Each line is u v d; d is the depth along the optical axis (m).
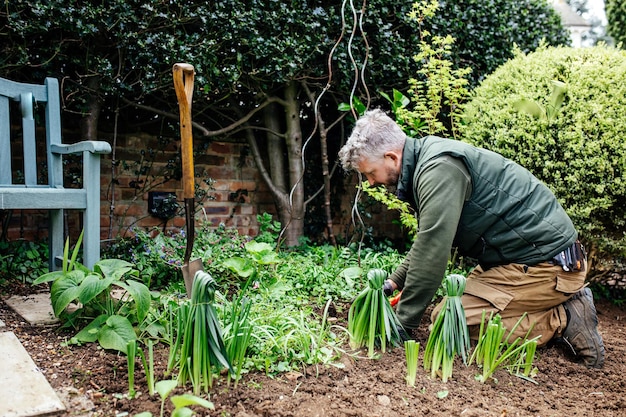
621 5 6.85
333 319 2.42
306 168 4.75
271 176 4.56
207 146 4.30
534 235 1.99
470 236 2.05
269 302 2.50
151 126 4.11
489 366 1.78
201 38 3.58
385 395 1.61
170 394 1.51
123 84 3.46
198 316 1.52
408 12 4.16
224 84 3.79
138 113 4.05
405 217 3.62
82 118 3.60
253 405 1.48
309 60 4.02
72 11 3.08
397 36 4.14
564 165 2.93
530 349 1.86
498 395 1.70
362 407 1.53
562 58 3.08
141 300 1.79
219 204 4.45
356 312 2.01
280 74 3.88
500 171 2.01
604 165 2.84
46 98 2.73
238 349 1.62
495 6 4.58
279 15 3.71
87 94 3.55
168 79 3.55
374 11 4.01
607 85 2.91
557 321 2.08
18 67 3.27
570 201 3.01
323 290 2.83
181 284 2.87
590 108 2.88
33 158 2.70
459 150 1.97
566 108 2.93
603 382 1.88
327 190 4.46
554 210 2.05
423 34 3.51
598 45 3.29
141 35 3.38
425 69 3.70
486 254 2.09
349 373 1.76
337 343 2.03
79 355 1.78
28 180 2.68
